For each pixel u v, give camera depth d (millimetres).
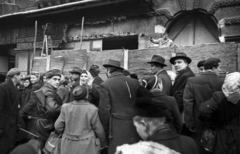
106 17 8883
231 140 2475
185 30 7992
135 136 2660
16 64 10805
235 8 6805
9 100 4047
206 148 2713
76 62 5789
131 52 5023
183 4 7598
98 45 9117
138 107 1462
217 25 7223
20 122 4328
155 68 3525
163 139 1339
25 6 12156
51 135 3186
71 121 2857
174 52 4457
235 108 2518
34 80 5480
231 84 2520
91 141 2818
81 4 8531
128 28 8516
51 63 6207
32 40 10516
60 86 4203
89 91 3438
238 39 6715
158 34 7863
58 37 9859
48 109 3266
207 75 3121
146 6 8062
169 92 3258
